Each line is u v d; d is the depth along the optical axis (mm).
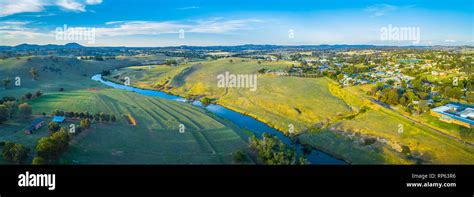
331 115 117250
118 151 75875
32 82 169875
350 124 103188
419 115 104875
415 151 81812
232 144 86875
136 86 196750
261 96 146250
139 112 115750
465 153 78375
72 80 194500
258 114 125625
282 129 109188
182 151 79625
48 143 64250
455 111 103250
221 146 85250
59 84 173875
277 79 185750
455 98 121188
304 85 166625
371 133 94125
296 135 101750
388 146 85750
